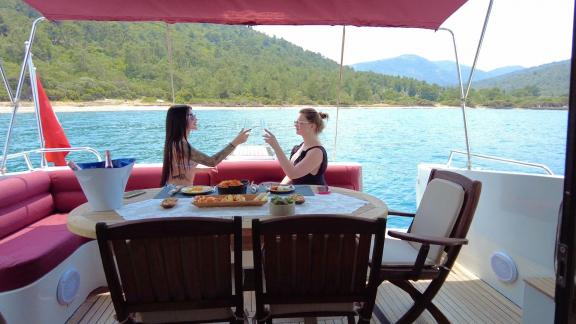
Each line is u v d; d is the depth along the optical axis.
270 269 1.27
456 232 1.81
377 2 2.90
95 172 1.73
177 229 1.16
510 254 2.34
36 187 2.88
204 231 1.17
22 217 2.59
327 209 1.82
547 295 1.44
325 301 1.33
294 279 1.29
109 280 1.23
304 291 1.32
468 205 1.77
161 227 1.15
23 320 1.89
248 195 1.98
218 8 3.07
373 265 1.28
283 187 2.22
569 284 0.83
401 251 2.07
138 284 1.25
